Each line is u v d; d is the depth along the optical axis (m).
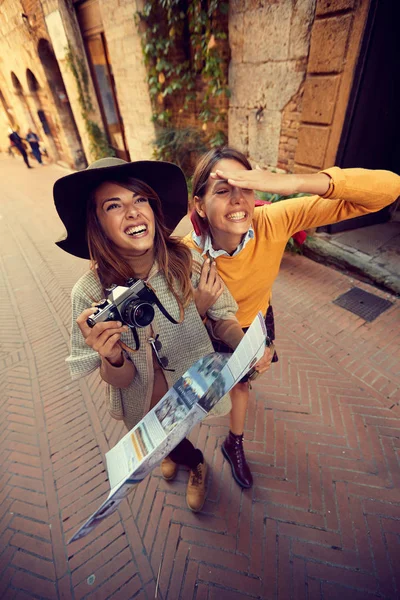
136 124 6.66
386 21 2.79
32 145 12.19
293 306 3.44
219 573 1.66
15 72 10.70
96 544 1.82
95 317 0.90
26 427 2.56
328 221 1.25
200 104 5.39
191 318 1.18
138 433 1.01
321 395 2.48
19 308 4.14
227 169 1.09
